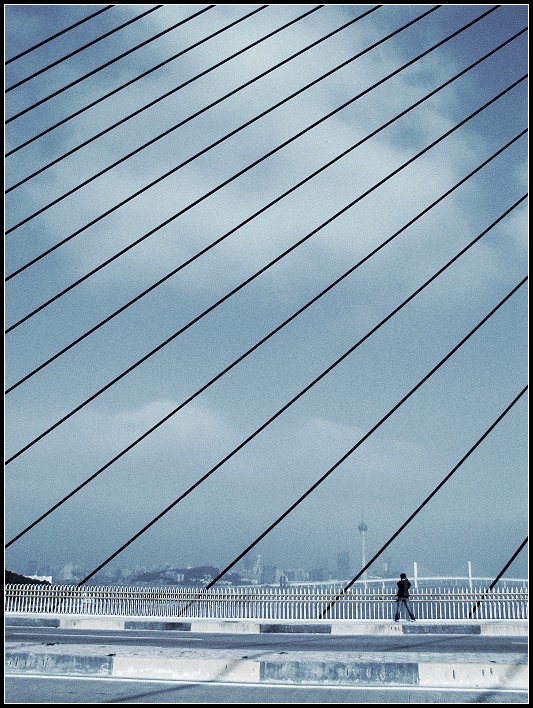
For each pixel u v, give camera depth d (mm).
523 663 9766
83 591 21109
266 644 13930
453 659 10398
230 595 20406
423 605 19500
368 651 12203
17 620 19484
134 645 12984
